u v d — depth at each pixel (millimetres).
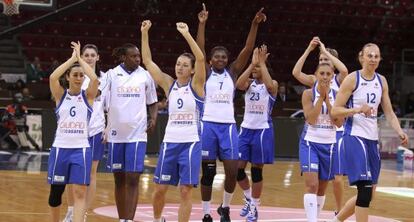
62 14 15656
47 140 24625
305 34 35844
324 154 10414
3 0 16734
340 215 9945
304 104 10477
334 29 36219
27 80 28578
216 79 11023
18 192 14562
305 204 10242
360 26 37188
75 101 9156
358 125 9398
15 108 25047
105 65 31781
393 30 37281
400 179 20219
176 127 9562
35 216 11516
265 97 11883
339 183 11039
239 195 15445
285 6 36219
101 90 10094
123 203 10219
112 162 10172
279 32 35500
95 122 10430
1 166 19750
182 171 9492
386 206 14414
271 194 15828
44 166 20078
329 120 10391
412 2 38312
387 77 35062
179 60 9641
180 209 9531
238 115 26188
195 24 34188
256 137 11836
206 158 10836
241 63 11398
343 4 37344
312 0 36719
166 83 9859
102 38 32188
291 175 20203
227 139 10906
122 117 10039
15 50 30391
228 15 34938
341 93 9414
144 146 10094
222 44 34188
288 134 26625
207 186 10781
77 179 9062
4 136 24969
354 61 35906
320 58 10930
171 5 33906
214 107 10961
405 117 30156
